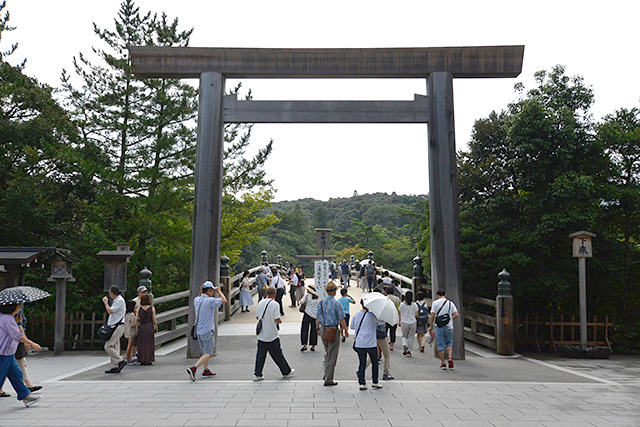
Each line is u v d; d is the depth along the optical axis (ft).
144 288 34.35
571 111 47.52
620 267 45.27
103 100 61.26
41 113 64.28
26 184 57.11
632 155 48.49
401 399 23.34
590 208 44.14
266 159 66.85
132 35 64.08
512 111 52.34
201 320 27.99
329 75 36.81
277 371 30.09
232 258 76.13
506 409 21.80
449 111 36.19
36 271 53.01
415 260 54.65
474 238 47.34
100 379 27.86
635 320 46.98
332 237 208.44
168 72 36.19
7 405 21.95
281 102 36.27
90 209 62.13
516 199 48.37
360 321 25.75
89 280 54.80
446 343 31.96
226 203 68.18
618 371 33.81
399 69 36.55
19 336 21.29
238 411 20.83
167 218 60.03
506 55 36.60
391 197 342.23
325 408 21.44
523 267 45.27
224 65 36.32
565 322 45.57
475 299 44.60
